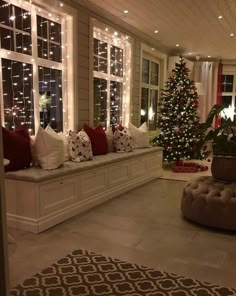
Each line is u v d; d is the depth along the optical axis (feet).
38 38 13.42
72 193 11.57
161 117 23.02
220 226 10.04
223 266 7.86
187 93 22.49
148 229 10.34
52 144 11.10
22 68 12.76
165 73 25.07
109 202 13.47
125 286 6.93
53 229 10.26
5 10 11.78
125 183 15.42
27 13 12.67
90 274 7.42
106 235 9.79
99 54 17.60
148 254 8.50
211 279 7.22
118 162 14.58
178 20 17.12
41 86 13.80
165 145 22.39
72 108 14.97
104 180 13.64
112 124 19.06
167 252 8.64
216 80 29.12
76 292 6.70
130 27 18.58
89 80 16.02
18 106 12.76
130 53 19.65
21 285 6.93
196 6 14.88
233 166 10.87
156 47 23.15
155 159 18.54
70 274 7.41
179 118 22.27
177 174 19.77
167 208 12.62
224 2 14.33
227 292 6.67
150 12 15.84
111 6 15.03
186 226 10.64
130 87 20.06
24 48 12.69
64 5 13.73
